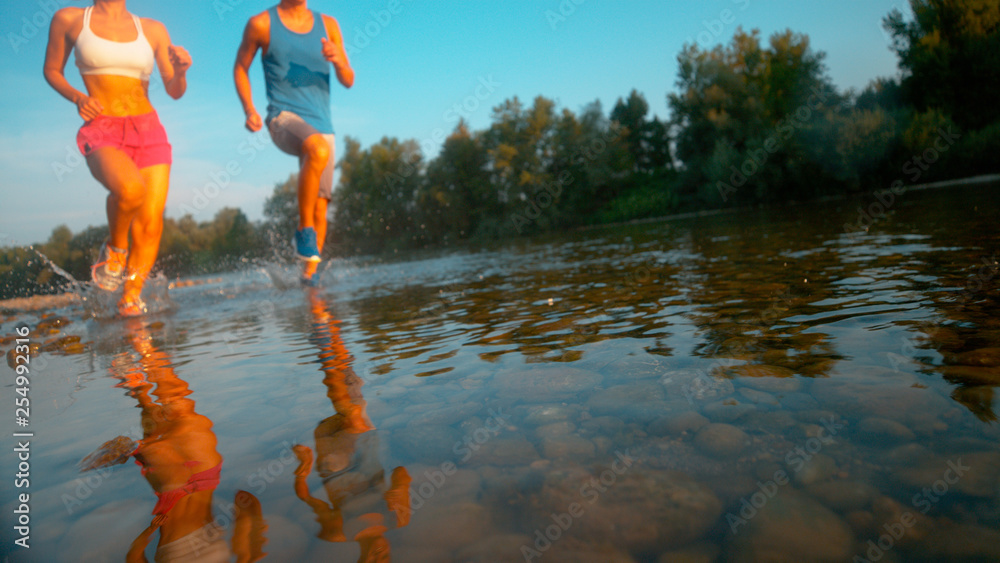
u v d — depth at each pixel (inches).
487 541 38.2
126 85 207.9
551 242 668.1
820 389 58.4
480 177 1744.6
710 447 48.8
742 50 1438.2
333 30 263.1
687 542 36.6
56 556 40.5
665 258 251.3
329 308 193.3
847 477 41.5
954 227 215.6
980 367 58.3
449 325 129.6
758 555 34.5
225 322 180.9
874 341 73.0
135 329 183.5
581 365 79.4
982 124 978.1
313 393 79.4
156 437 66.0
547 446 52.8
